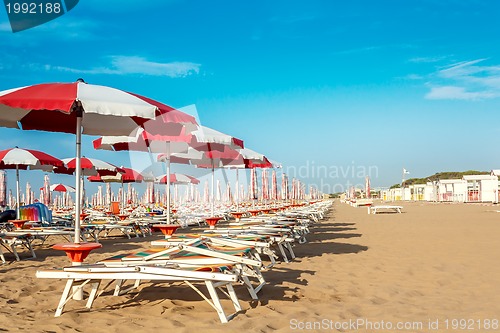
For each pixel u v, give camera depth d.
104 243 10.07
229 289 3.81
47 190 24.47
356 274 5.53
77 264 4.07
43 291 4.70
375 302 4.15
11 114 5.29
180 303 4.10
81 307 4.00
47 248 9.16
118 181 17.22
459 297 4.32
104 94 4.10
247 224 8.16
